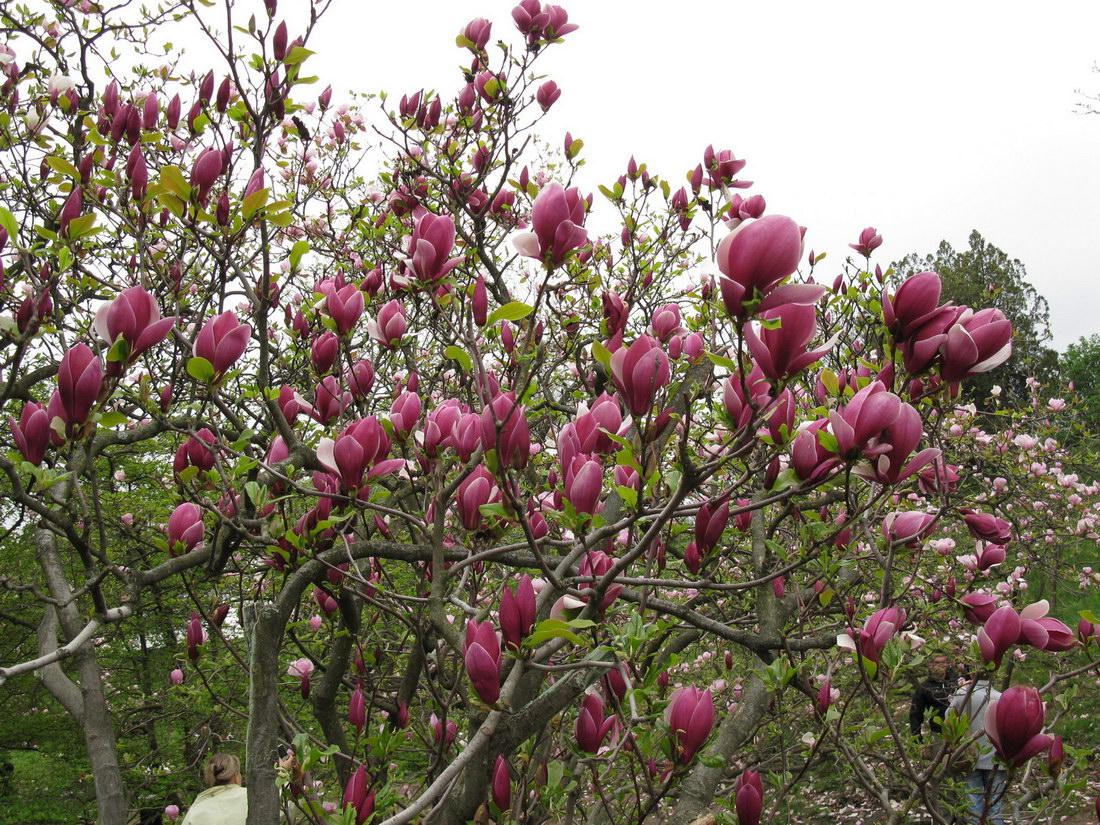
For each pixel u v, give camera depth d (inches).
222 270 116.0
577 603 84.8
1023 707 73.9
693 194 185.0
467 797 89.4
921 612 164.7
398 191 180.2
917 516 101.1
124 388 107.3
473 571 118.3
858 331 182.2
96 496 104.8
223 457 141.6
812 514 137.2
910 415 68.5
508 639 72.9
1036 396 430.3
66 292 189.0
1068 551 332.5
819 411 91.3
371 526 152.6
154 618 357.1
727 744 146.9
